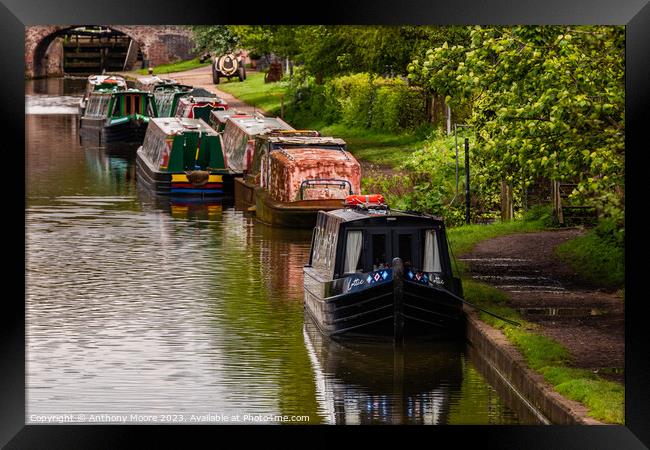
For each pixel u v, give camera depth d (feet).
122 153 258.37
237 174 192.95
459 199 148.87
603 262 105.50
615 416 63.46
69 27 495.41
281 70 379.55
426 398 76.95
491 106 93.20
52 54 521.65
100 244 142.00
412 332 90.07
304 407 76.33
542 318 87.40
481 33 83.97
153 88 309.83
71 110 357.00
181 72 459.32
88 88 311.88
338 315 90.63
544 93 77.51
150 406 77.25
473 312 90.53
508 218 139.85
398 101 233.76
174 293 111.96
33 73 499.51
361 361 86.07
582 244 111.14
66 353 89.45
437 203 146.82
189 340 93.09
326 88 277.44
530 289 99.14
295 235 150.20
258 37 297.74
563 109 76.54
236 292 112.37
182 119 208.23
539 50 79.97
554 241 121.39
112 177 216.33
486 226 133.28
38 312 103.65
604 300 94.12
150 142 209.36
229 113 231.09
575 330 82.99
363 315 89.76
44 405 76.84
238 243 143.54
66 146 269.64
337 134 251.60
